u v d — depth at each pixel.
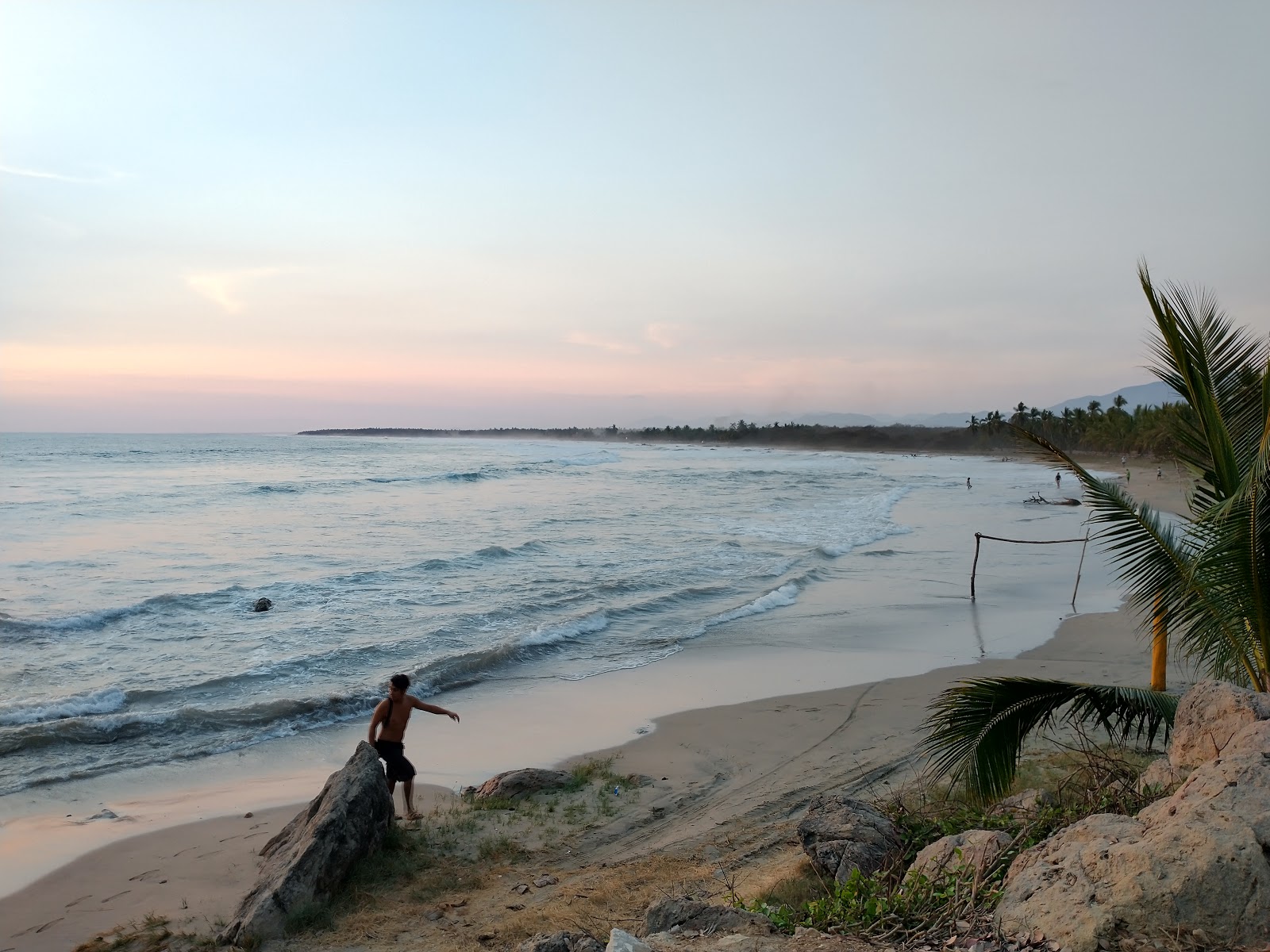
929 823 7.64
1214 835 4.05
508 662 17.34
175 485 55.66
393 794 10.96
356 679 15.85
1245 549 6.48
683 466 105.19
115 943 7.26
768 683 15.99
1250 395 6.77
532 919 7.13
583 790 10.92
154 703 14.34
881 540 36.09
